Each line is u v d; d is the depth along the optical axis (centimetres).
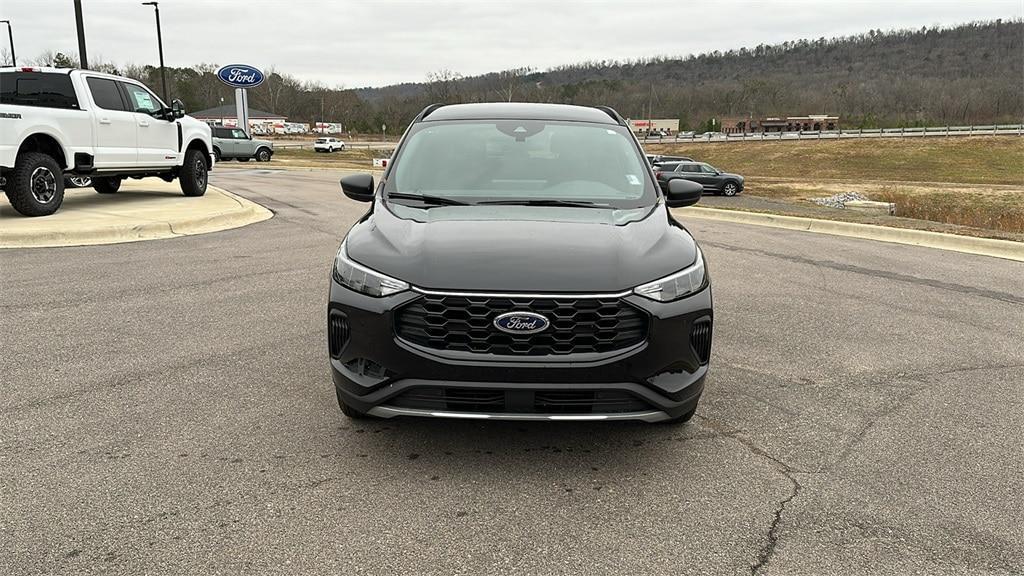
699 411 413
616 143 480
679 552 276
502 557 271
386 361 319
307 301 646
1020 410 424
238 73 3703
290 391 431
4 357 480
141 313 596
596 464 346
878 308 677
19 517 289
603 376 313
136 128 1172
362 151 6309
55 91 1057
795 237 1197
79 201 1278
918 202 3316
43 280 700
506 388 312
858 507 311
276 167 3194
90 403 406
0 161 946
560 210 395
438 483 324
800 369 493
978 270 893
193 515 294
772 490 324
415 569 262
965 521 301
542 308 312
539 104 545
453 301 313
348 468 337
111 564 261
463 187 427
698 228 1316
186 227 1040
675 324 324
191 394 423
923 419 408
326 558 267
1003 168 6750
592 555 273
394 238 353
